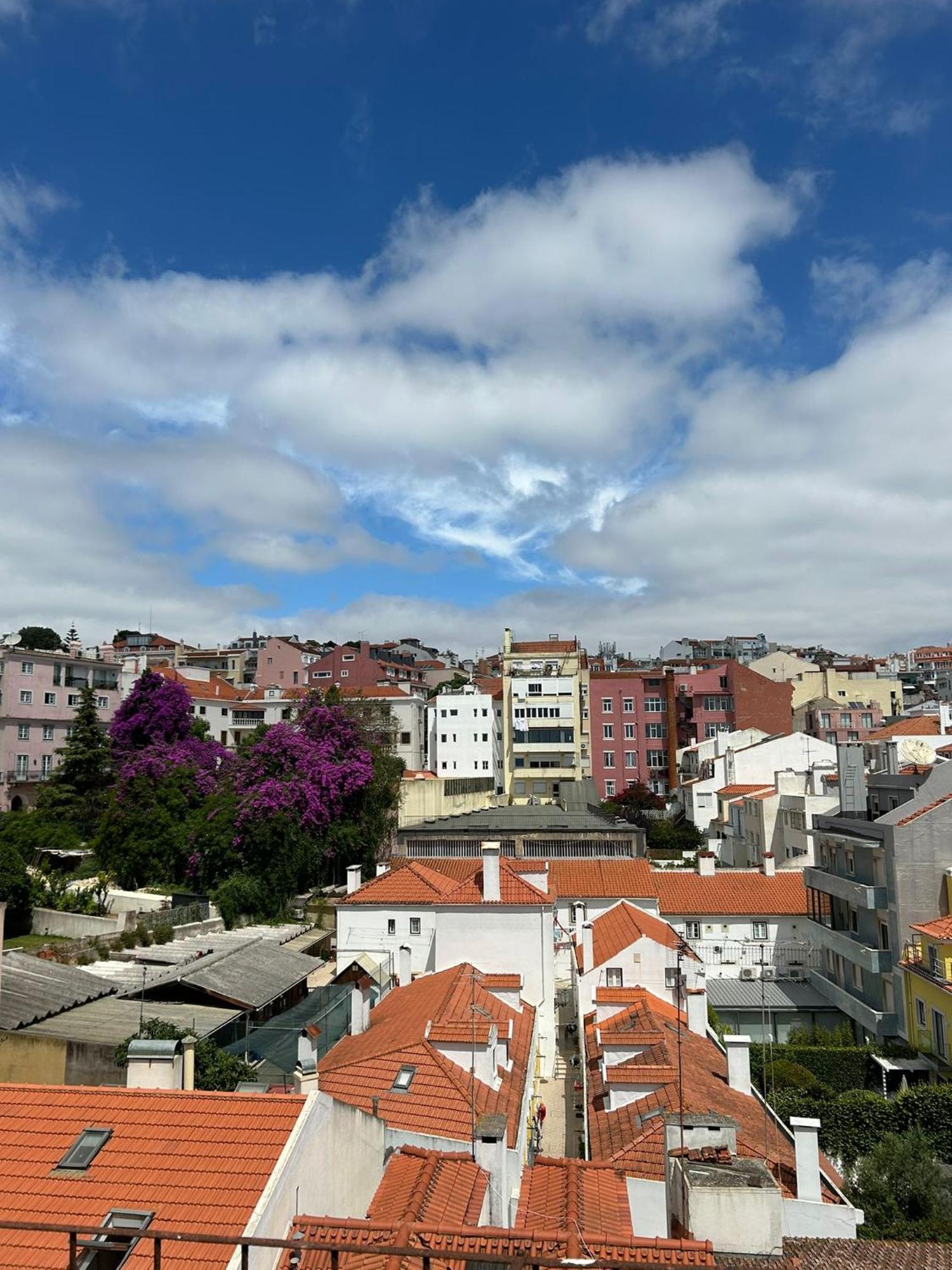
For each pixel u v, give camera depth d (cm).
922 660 19112
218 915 4834
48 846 5809
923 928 3319
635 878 4869
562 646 9881
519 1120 2269
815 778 5900
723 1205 1482
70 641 9769
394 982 3572
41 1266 1099
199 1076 2266
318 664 11875
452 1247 1288
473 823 5778
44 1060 2288
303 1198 1262
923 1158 2356
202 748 6681
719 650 15575
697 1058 2702
